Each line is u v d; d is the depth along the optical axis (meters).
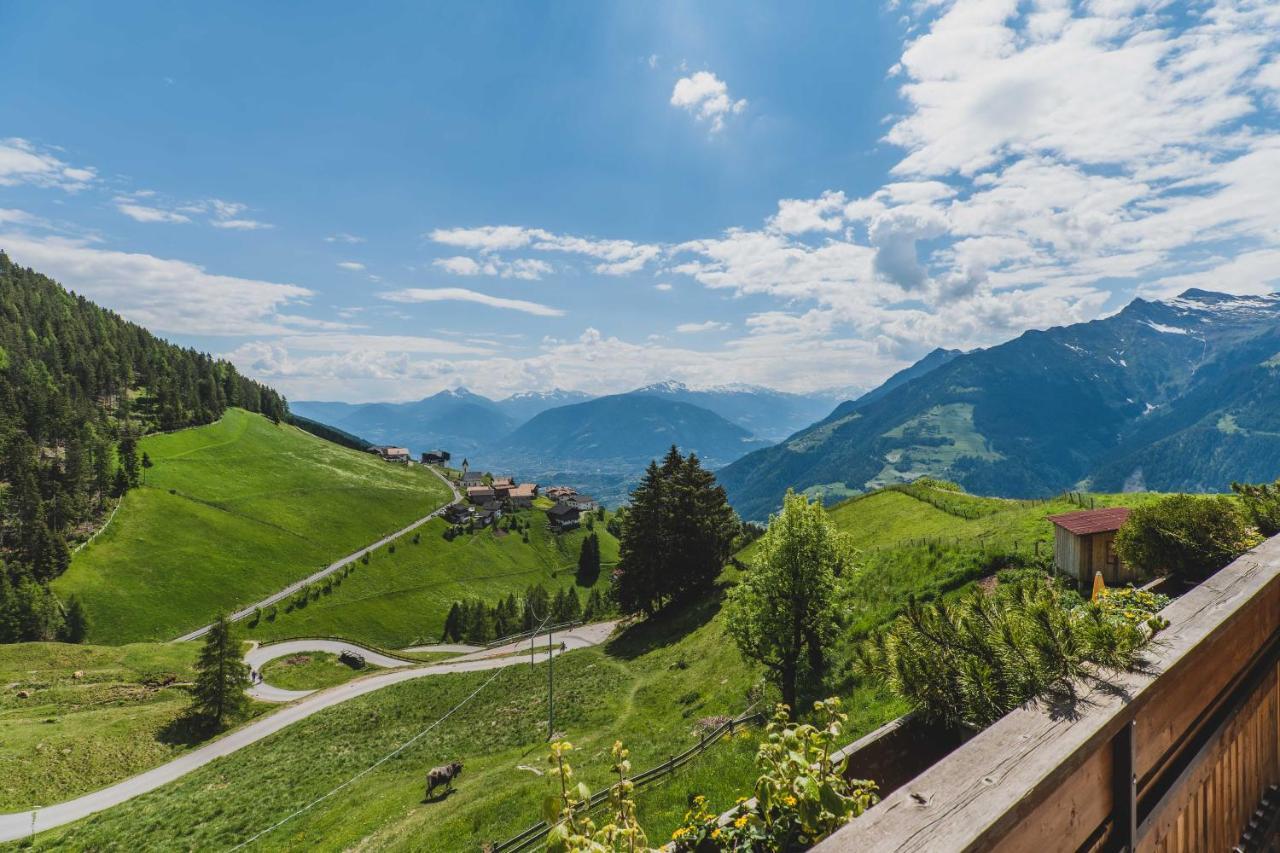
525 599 167.25
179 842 44.53
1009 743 2.52
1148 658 3.26
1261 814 4.65
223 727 82.00
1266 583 4.53
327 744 63.28
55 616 127.31
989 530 36.62
